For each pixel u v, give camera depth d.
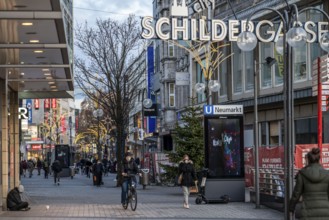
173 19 17.38
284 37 14.22
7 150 19.14
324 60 13.02
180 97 46.34
